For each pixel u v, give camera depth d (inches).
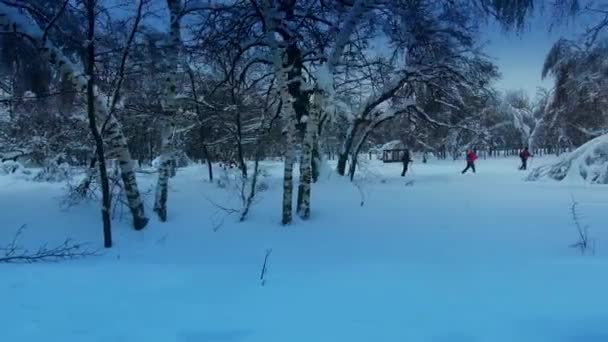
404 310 192.2
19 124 815.7
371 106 746.8
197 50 507.8
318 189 605.6
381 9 466.3
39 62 429.1
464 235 360.8
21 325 178.4
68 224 388.5
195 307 198.2
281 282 237.3
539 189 679.1
